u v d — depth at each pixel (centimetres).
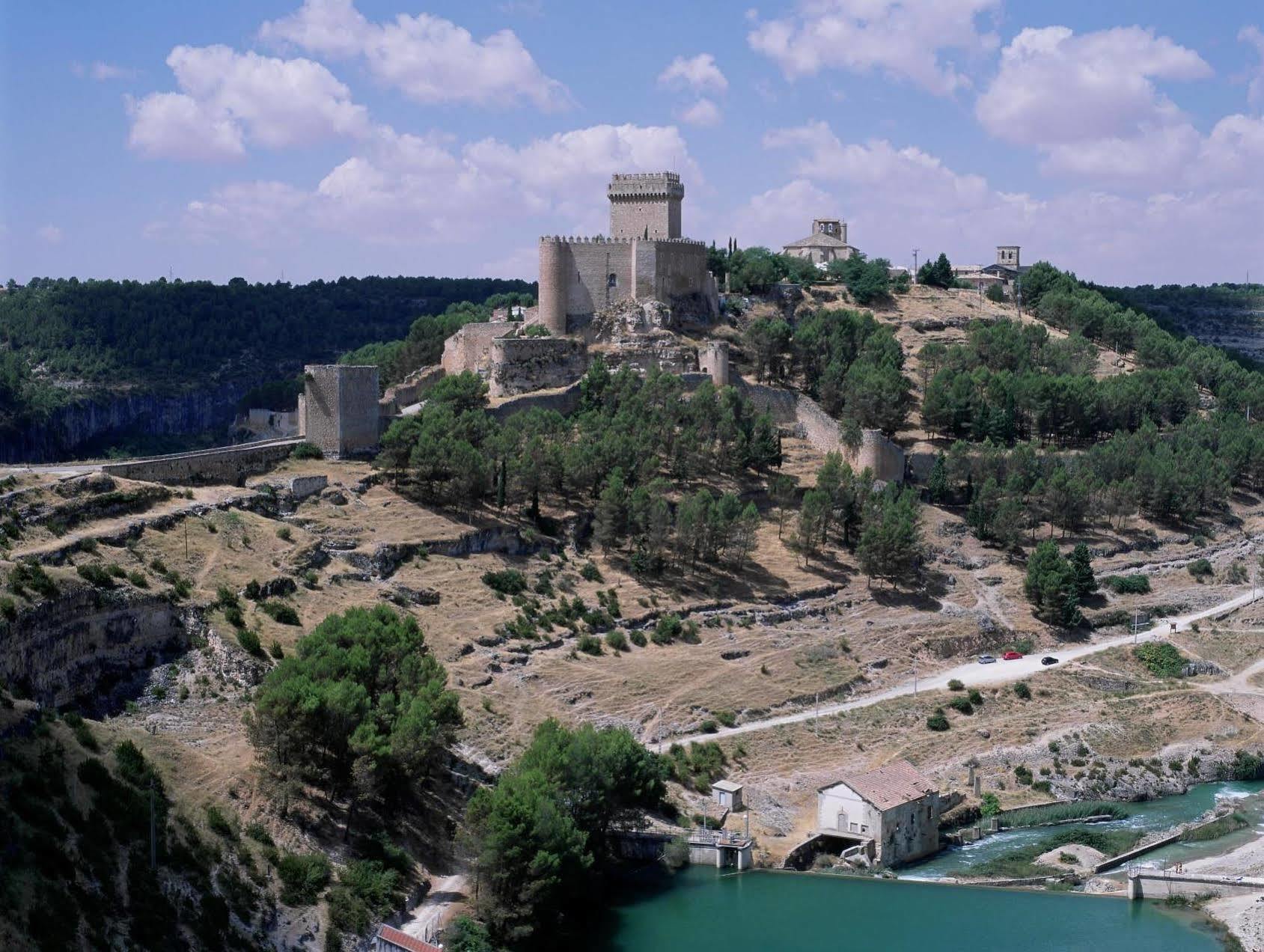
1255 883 16225
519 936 14138
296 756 14712
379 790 15075
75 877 12056
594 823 15938
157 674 16100
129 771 13612
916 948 14912
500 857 14300
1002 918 15712
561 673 19800
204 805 14000
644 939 15012
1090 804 19362
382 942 13288
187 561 17988
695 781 18200
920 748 19912
